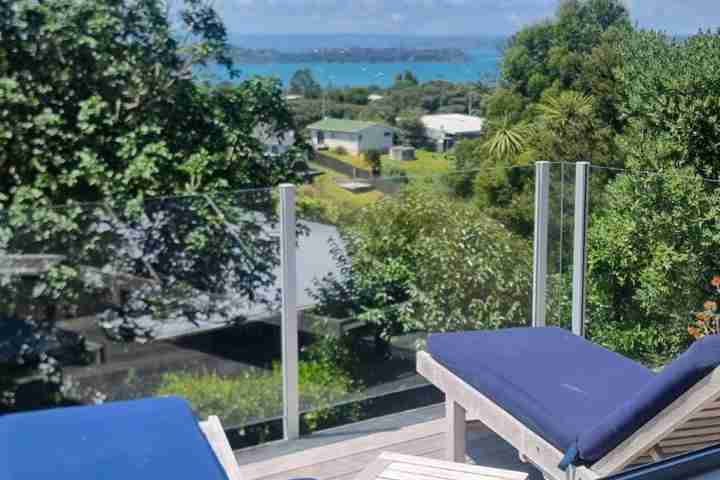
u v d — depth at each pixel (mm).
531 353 3492
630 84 11680
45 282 3773
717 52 10609
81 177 7727
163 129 8266
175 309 3998
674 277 4840
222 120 8586
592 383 3152
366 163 17469
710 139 10508
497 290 4785
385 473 2832
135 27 8211
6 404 3750
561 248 4945
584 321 5039
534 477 3623
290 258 4168
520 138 17375
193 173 8016
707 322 4723
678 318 4855
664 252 4859
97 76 7922
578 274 4977
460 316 4688
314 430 4312
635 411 2600
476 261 4699
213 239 4039
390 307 4477
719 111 10438
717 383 2506
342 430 4289
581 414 2891
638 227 4906
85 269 3834
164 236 3965
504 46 19969
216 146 8469
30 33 7656
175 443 2451
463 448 3615
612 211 4930
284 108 9070
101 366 3889
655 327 4941
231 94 8836
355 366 4402
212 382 4078
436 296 4605
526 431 3010
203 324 4055
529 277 4875
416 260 4527
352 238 4324
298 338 4230
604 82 16938
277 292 4164
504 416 3143
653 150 10820
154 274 3953
